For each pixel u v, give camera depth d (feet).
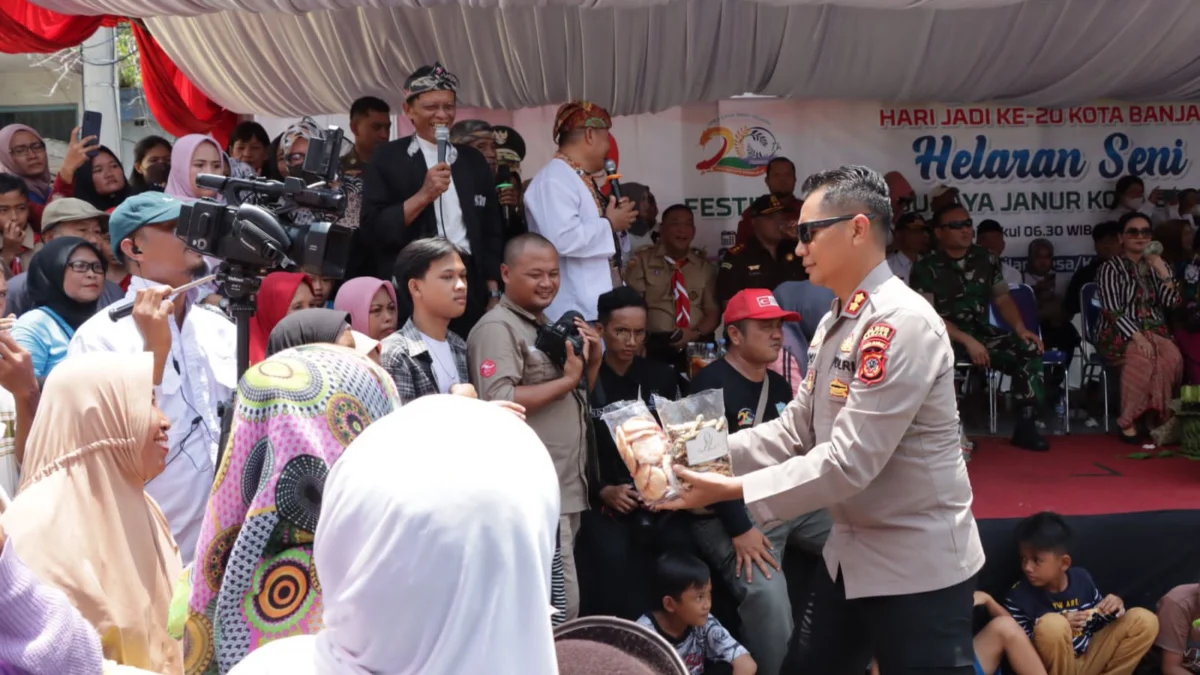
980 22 22.39
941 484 9.98
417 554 3.33
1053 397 25.80
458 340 13.82
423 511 3.34
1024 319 25.52
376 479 3.44
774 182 24.67
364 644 3.42
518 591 3.43
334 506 3.53
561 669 5.13
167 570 8.53
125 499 8.16
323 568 3.57
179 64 22.22
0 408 10.49
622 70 22.44
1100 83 24.31
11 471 10.52
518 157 20.71
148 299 9.82
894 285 10.05
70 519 7.84
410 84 15.53
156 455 8.32
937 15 22.09
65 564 7.69
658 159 26.71
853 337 10.06
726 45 22.29
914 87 24.47
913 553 9.96
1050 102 25.82
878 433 9.59
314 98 23.12
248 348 9.39
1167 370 22.17
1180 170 28.19
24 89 39.50
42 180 19.20
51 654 5.02
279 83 22.63
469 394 9.90
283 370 6.90
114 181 18.04
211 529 6.83
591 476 14.16
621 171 26.61
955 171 27.58
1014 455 21.12
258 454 6.72
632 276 22.45
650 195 25.49
